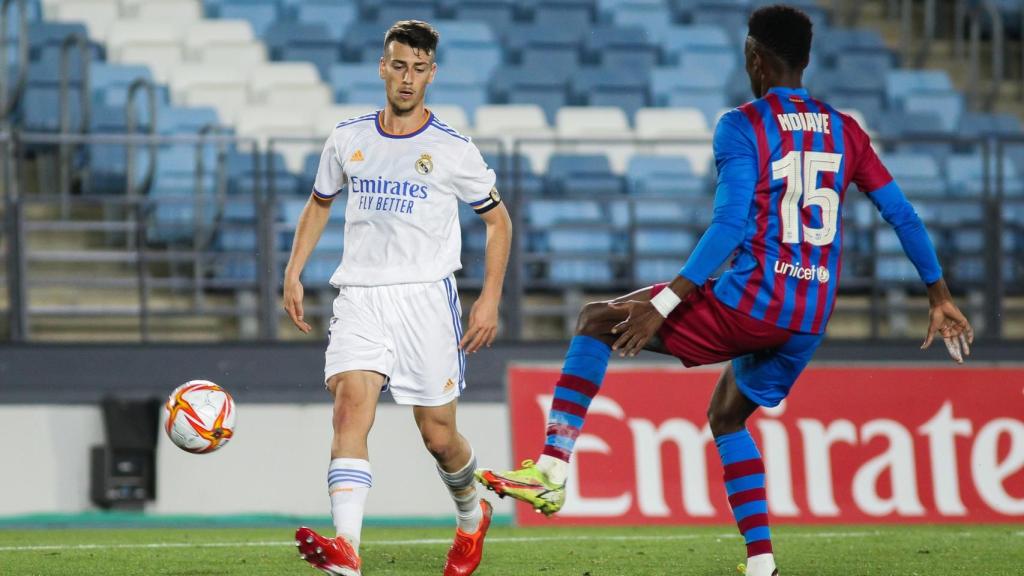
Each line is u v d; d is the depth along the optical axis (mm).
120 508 29359
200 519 29172
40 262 34844
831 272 15180
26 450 29391
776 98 15203
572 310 33938
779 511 27750
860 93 46562
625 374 28312
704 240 14727
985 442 28875
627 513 27312
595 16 50906
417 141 15398
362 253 15516
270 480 29969
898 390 28875
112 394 30406
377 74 44812
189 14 47125
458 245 15891
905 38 49500
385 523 28781
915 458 28516
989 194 35312
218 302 35188
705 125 44219
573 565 19375
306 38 46875
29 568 18844
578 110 43812
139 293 34969
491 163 40125
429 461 30000
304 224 16172
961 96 46562
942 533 25266
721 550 21594
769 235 14938
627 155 42250
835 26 52281
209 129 38156
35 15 44125
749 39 15617
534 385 28531
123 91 40156
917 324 37500
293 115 41500
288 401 30781
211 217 36062
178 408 16578
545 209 38906
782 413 28344
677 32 49781
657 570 18844
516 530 26078
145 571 18516
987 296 34875
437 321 15523
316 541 13484
